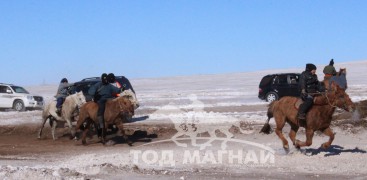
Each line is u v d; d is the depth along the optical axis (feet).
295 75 116.88
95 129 78.89
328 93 50.93
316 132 73.20
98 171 45.19
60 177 40.24
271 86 117.70
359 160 51.19
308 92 52.13
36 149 67.62
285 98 55.16
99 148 66.54
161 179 41.98
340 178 42.68
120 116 66.85
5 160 57.26
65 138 78.95
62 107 76.54
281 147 60.95
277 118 55.31
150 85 255.09
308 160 51.65
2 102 129.18
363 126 76.28
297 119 53.06
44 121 79.30
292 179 42.50
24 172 41.73
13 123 95.25
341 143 64.54
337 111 88.28
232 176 43.91
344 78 56.08
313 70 52.42
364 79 195.00
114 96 68.85
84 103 71.97
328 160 51.42
